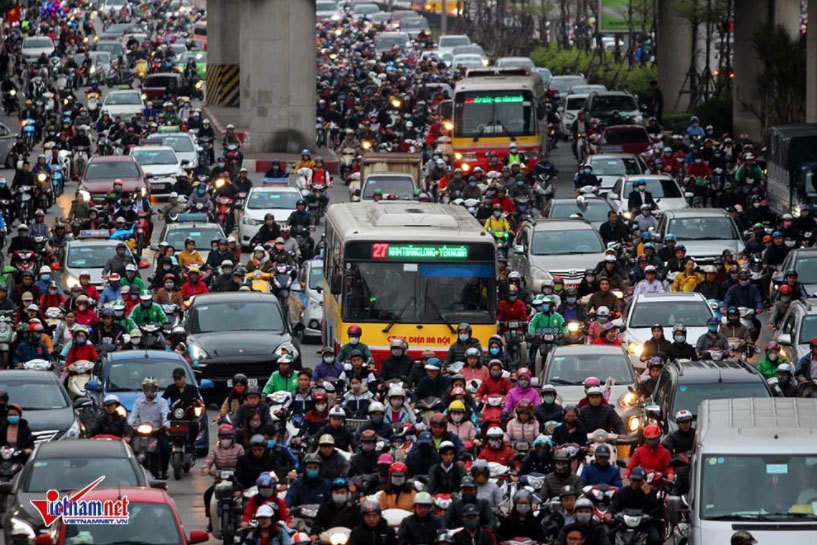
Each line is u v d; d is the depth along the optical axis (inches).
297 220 4379.9
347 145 6422.2
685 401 2393.0
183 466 2536.9
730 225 4116.6
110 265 3627.0
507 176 4990.2
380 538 1788.9
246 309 3193.9
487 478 1936.5
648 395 2593.5
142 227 4591.5
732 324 3056.1
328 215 3260.3
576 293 3238.2
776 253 3914.9
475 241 2856.8
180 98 7544.3
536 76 5930.1
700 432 1893.5
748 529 1769.2
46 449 2053.4
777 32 6638.8
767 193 4990.2
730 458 1835.6
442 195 5246.1
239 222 4909.0
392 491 1942.7
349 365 2716.5
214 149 6958.7
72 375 2856.8
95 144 6978.4
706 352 2819.9
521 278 3567.9
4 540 2022.6
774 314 3280.0
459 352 2765.7
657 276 3690.9
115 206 4704.7
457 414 2306.8
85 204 4739.2
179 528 1768.0
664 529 1971.0
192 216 4392.2
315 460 1955.0
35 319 3026.6
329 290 3117.6
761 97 6633.9
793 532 1759.4
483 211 4687.5
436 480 1971.0
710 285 3543.3
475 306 2854.3
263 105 6663.4
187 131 6781.5
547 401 2383.1
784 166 4702.3
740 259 3944.4
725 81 7810.0
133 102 7564.0
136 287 3385.8
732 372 2432.3
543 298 3157.0
